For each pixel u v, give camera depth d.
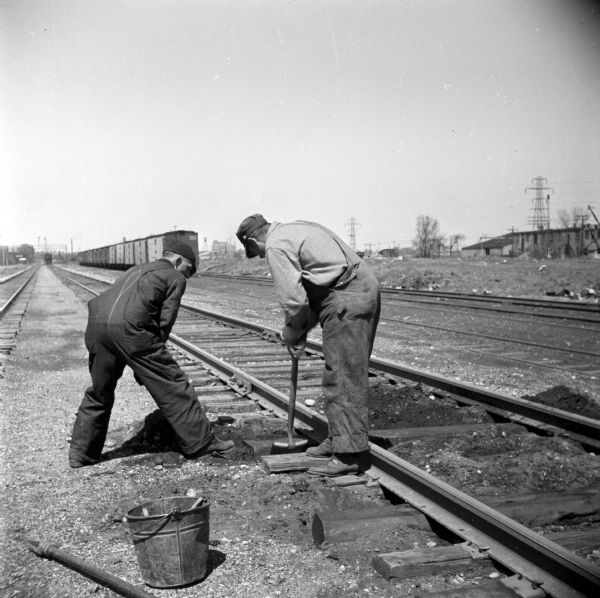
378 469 4.37
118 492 4.30
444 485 3.74
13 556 3.41
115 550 3.47
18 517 3.90
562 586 2.82
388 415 6.02
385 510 3.72
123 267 64.88
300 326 4.45
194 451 4.86
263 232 4.59
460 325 13.90
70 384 8.10
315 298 4.41
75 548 3.49
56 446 5.38
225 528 3.69
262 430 5.55
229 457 4.90
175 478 4.53
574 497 3.91
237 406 6.50
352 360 4.32
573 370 8.77
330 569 3.17
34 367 9.40
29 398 7.20
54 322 16.05
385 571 3.05
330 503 4.00
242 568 3.22
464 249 103.06
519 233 66.25
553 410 5.46
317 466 4.55
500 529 3.20
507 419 5.74
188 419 4.84
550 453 4.70
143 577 3.12
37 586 3.10
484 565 3.12
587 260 36.97
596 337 12.00
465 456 4.82
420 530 3.56
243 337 12.40
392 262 36.88
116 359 4.75
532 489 4.16
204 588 3.06
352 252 4.49
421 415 6.00
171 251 5.05
